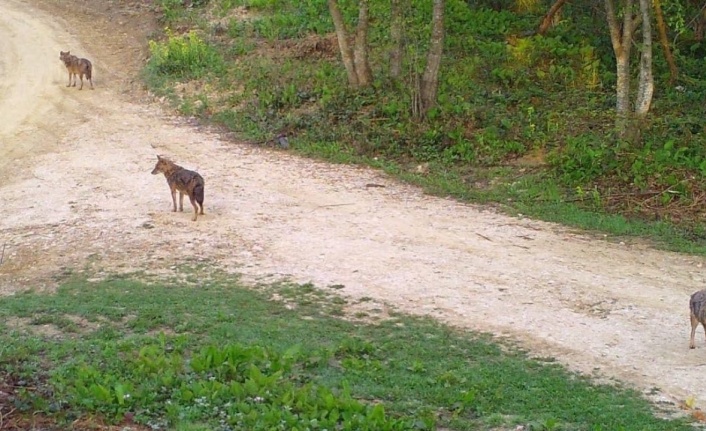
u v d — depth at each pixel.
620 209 17.25
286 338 10.86
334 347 10.58
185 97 25.41
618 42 19.61
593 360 10.53
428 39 25.81
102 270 14.19
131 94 26.42
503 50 26.00
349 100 22.97
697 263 14.57
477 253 14.75
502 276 13.67
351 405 8.39
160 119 24.11
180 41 27.95
